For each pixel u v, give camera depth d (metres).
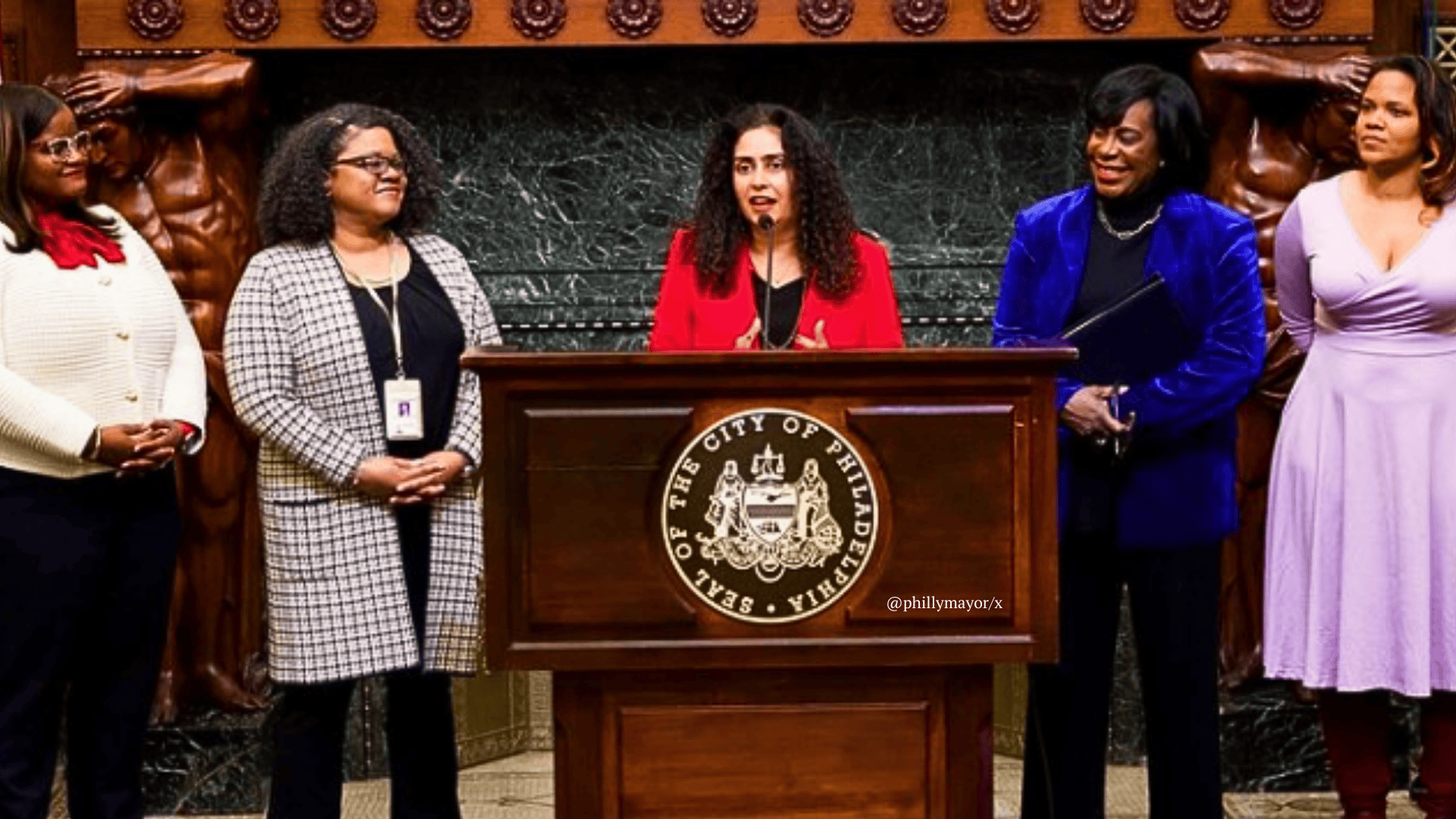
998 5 6.02
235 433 6.13
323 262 4.72
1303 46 6.08
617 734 3.68
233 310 4.69
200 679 6.21
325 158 4.71
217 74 5.93
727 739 3.68
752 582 3.57
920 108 6.46
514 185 6.44
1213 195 6.15
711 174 4.52
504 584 3.58
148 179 6.05
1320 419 5.08
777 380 3.55
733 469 3.56
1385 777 5.24
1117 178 4.51
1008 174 6.48
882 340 4.54
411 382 4.67
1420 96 4.88
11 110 4.73
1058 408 4.38
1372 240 4.98
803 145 4.46
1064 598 4.64
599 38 6.02
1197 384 4.41
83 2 6.00
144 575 4.93
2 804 4.76
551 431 3.55
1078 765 4.68
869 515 3.58
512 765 6.65
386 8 6.00
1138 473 4.52
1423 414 4.95
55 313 4.71
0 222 4.74
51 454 4.70
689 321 4.53
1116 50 6.40
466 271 4.93
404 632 4.68
